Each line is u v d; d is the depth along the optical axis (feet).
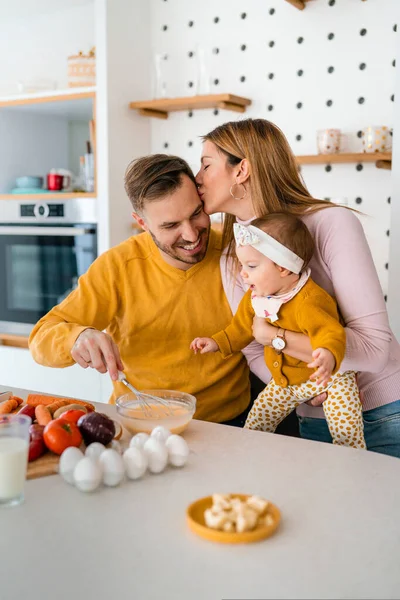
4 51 12.61
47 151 12.63
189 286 5.62
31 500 3.33
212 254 5.69
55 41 11.92
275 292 4.77
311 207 4.99
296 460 3.83
